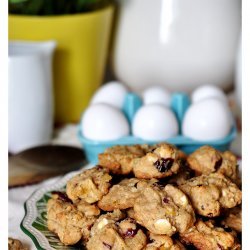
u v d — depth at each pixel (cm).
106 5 84
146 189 51
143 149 59
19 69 73
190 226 50
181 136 70
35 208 56
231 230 52
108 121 70
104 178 53
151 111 70
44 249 50
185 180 55
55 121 83
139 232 49
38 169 68
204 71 83
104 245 49
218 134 70
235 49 84
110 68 90
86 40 81
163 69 84
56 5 80
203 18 81
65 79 81
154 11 82
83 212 53
